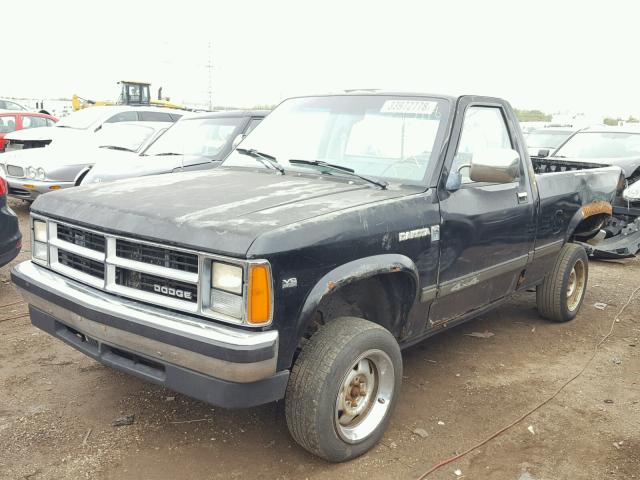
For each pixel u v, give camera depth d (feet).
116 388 13.15
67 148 32.68
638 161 30.04
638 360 15.92
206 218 9.51
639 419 12.66
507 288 15.52
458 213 12.51
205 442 11.19
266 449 11.03
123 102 71.92
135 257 9.84
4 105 60.39
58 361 14.40
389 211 10.93
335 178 12.61
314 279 9.48
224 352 8.62
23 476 9.96
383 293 11.76
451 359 15.51
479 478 10.39
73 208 10.87
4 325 16.52
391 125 13.24
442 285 12.41
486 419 12.41
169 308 9.39
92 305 9.86
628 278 24.75
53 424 11.60
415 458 10.89
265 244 8.79
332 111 14.15
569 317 18.61
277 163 13.66
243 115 27.66
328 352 9.92
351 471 10.43
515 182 14.76
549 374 14.80
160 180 12.61
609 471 10.74
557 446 11.50
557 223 16.63
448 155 12.47
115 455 10.68
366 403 10.94
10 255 18.07
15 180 30.86
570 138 35.14
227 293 8.95
